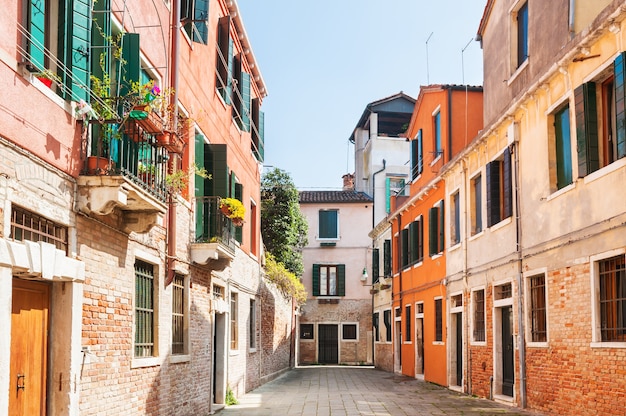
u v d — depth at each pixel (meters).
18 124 5.82
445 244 19.03
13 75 5.74
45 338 6.78
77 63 6.82
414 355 23.09
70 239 6.90
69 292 6.91
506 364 14.38
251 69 18.28
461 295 17.78
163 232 10.10
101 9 7.54
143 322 9.46
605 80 10.16
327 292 35.34
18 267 5.79
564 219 11.20
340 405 14.35
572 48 10.45
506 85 15.30
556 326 11.41
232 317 16.33
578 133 10.45
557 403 11.36
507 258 13.82
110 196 7.04
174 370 10.62
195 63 11.97
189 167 11.10
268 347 22.39
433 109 20.62
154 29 9.66
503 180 14.56
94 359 7.48
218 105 13.95
